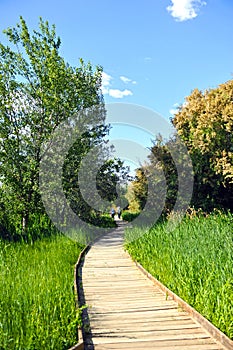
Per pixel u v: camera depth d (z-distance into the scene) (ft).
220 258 21.50
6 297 16.60
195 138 43.88
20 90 48.52
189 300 20.15
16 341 13.01
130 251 39.73
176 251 27.45
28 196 47.93
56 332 14.35
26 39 48.39
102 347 15.25
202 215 42.34
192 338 15.97
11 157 46.65
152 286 26.17
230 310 16.25
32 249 33.50
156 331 16.94
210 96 44.83
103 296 23.56
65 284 20.66
